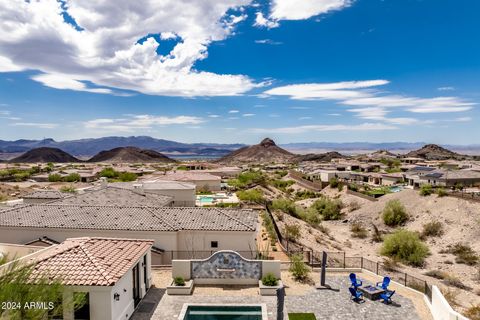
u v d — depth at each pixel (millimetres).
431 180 97188
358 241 60156
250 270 25234
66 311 15078
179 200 57594
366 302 22547
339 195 95188
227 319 20375
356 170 157750
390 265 42969
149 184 59688
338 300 22797
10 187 95250
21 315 11688
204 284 25203
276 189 108438
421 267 45688
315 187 110562
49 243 30188
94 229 30766
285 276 27219
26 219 32312
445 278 40094
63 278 16516
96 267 19359
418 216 67750
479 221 56375
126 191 46469
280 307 17281
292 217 61875
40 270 18453
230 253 25281
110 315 18078
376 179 121000
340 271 28219
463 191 75562
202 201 68812
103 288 18062
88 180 127250
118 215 33000
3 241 31625
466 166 136625
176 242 30656
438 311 19812
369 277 27172
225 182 109125
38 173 156000
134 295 22125
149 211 33812
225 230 30641
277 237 39938
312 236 52344
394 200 72000
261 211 56500
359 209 80375
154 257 29953
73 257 20453
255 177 120000
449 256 49719
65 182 120812
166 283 25594
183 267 25281
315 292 24109
